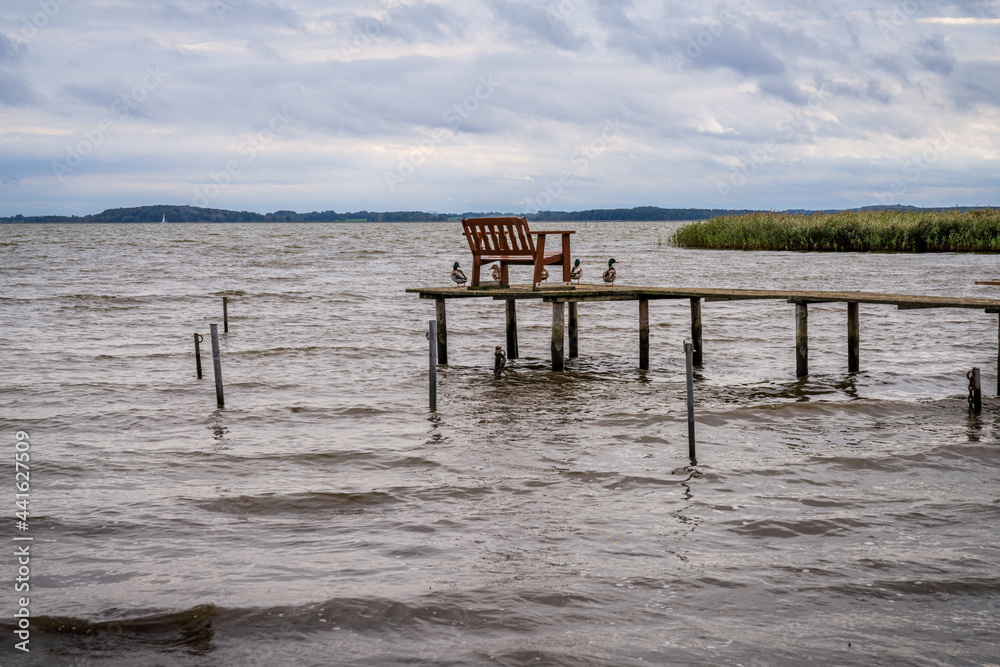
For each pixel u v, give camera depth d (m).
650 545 9.09
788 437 13.61
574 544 9.15
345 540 9.35
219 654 6.93
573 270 19.53
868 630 7.20
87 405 16.48
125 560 8.83
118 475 11.87
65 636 7.22
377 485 11.28
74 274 53.31
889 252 62.94
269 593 7.96
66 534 9.58
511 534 9.47
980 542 9.09
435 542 9.25
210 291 41.56
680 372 19.73
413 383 18.69
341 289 43.50
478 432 14.16
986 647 6.90
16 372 20.09
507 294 18.64
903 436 13.55
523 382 18.62
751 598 7.81
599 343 24.75
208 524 9.91
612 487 11.12
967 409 15.38
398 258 74.00
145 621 7.46
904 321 28.58
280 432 14.33
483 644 7.00
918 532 9.41
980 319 28.88
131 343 25.03
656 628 7.25
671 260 61.81
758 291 18.95
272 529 9.73
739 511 10.13
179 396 17.36
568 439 13.63
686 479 11.41
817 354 22.19
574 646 6.95
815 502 10.44
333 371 20.31
